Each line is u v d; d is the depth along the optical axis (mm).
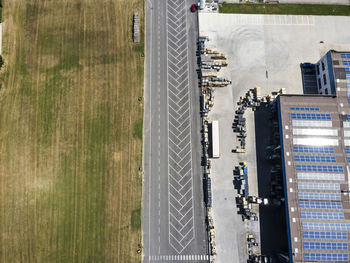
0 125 77438
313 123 71500
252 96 80750
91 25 85438
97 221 71625
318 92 81750
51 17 85750
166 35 85375
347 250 63719
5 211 71938
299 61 84375
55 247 70062
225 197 73812
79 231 71000
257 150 76938
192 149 77000
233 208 73125
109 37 84562
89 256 69688
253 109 79750
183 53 84125
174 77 82062
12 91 80000
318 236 64250
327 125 71438
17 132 77062
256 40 85625
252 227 71938
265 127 78625
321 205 66250
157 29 85750
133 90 80688
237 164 76000
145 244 70562
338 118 71938
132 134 77500
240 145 77312
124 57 83125
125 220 71750
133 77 81625
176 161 76062
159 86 81312
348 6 87750
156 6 87375
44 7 86500
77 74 81438
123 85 80938
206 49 83250
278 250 70688
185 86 81562
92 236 70750
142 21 86250
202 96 80562
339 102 73188
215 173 75250
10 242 70125
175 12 87188
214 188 74312
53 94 79875
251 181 74938
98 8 86750
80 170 74750
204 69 81688
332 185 67500
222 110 79750
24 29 84688
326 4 88375
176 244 70812
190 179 75000
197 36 85625
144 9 87188
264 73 83000
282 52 84875
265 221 72250
